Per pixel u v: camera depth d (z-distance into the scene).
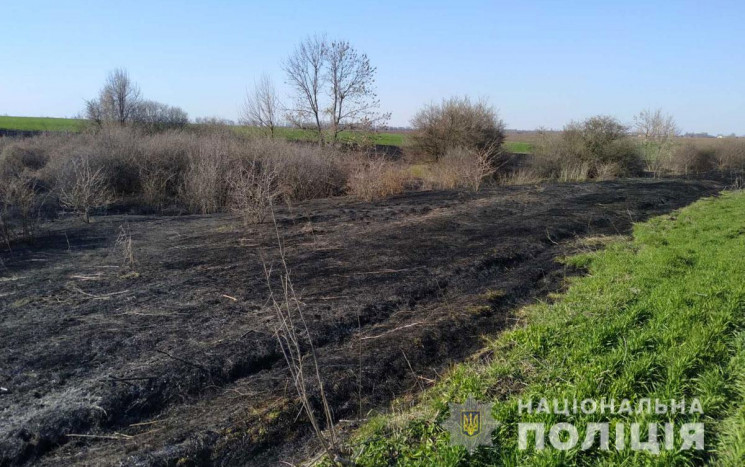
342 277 8.01
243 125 24.80
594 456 3.82
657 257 9.02
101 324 5.95
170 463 3.78
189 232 11.05
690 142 35.12
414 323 6.43
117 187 16.16
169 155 17.02
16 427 4.01
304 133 25.52
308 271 8.27
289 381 4.96
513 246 10.18
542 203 16.06
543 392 4.65
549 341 5.70
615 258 9.31
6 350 5.24
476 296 7.44
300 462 3.97
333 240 10.46
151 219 12.73
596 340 5.52
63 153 17.06
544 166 29.30
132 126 25.09
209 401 4.66
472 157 22.89
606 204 16.16
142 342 5.50
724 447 3.85
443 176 21.69
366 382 5.05
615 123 30.00
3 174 15.28
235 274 7.97
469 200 16.41
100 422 4.24
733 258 8.85
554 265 9.25
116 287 7.25
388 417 4.48
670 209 16.11
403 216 13.39
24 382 4.66
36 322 5.98
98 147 16.45
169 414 4.46
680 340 5.56
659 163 33.62
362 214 13.44
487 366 5.32
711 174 32.72
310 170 17.30
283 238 10.57
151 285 7.36
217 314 6.33
